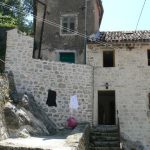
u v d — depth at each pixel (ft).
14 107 46.50
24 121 46.16
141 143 57.11
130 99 59.00
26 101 50.24
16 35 55.47
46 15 71.61
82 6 71.20
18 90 53.31
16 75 53.83
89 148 50.08
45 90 55.42
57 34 70.03
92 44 61.11
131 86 59.57
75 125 54.34
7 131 42.98
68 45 68.90
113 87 59.72
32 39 56.65
